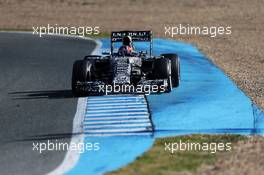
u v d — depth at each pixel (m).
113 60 54.22
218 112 47.72
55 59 80.19
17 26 130.12
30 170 34.00
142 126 43.50
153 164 34.44
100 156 36.41
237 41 104.50
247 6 163.75
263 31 120.12
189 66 74.00
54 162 35.44
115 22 137.50
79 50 90.12
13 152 37.75
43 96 54.72
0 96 55.47
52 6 165.38
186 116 46.41
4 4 167.38
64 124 44.41
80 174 33.12
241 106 49.72
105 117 46.12
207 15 149.12
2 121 45.88
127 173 32.75
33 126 44.12
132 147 38.22
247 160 35.03
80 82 52.50
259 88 58.59
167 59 54.47
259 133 41.94
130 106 49.28
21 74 67.94
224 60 80.62
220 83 61.03
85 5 168.00
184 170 33.12
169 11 157.38
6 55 84.69
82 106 49.78
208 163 34.53
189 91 55.84
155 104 49.91
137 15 150.38
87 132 42.09
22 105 51.19
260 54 88.06
